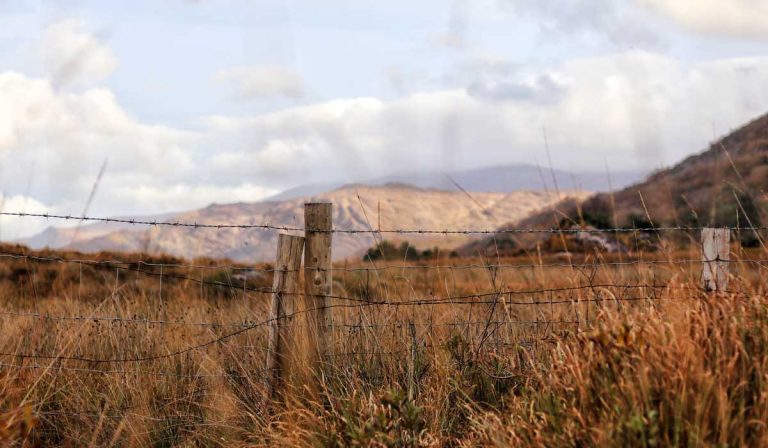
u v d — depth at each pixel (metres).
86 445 5.07
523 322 5.75
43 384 5.56
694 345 3.88
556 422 3.97
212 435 5.17
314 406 5.00
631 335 4.04
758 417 3.58
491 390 5.23
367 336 5.66
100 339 6.11
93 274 12.30
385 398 4.54
